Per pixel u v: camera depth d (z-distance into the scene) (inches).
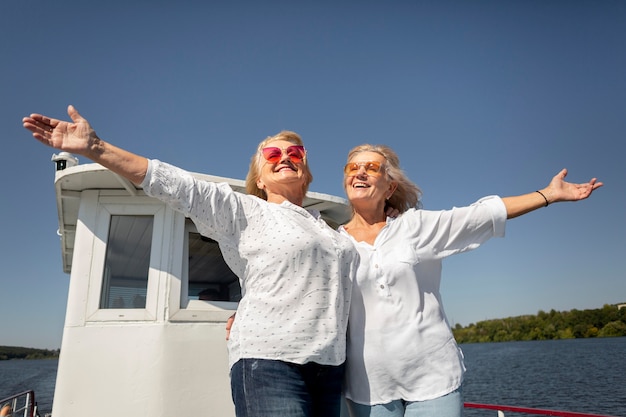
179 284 156.6
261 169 100.3
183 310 153.7
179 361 147.3
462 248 94.4
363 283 90.7
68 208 189.3
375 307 90.1
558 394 2034.9
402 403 88.6
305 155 101.7
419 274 92.5
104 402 140.0
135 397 141.1
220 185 86.7
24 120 76.6
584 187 92.8
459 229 93.2
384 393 86.6
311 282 79.7
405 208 111.7
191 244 166.7
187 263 162.6
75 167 150.3
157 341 147.3
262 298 78.4
